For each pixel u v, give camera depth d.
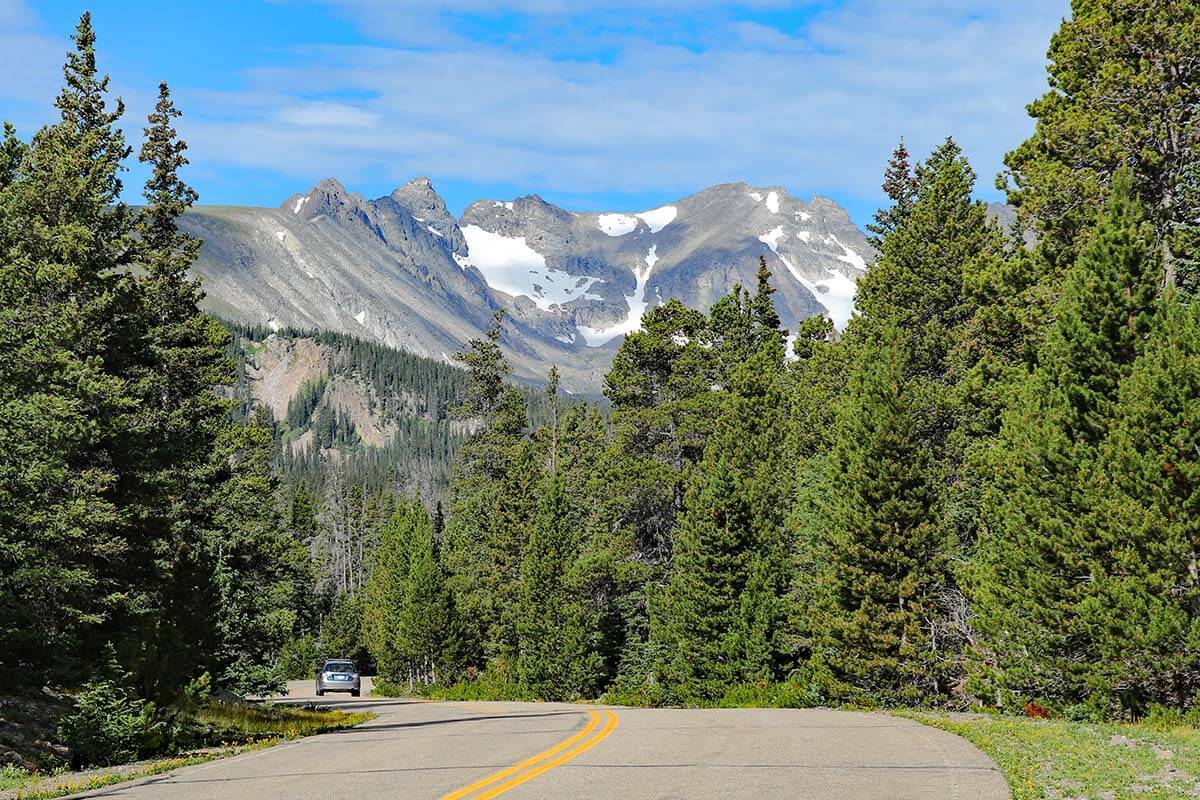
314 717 29.20
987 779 11.30
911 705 33.22
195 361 37.94
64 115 29.94
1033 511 22.84
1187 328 20.91
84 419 22.80
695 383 58.75
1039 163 30.97
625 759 13.61
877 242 57.25
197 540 37.69
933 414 39.12
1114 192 23.81
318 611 121.75
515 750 15.42
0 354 22.31
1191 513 19.73
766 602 44.03
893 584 34.00
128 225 29.88
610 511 58.81
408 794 10.95
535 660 59.38
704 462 53.91
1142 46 28.47
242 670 40.44
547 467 86.69
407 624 74.81
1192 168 27.89
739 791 10.55
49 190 26.58
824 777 11.57
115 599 23.69
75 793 13.03
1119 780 11.11
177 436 29.58
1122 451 20.48
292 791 11.61
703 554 45.38
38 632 21.44
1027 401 24.20
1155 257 22.88
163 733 18.69
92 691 17.44
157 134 38.97
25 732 17.33
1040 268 30.86
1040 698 23.84
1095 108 29.30
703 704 42.19
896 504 34.03
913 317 45.84
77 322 24.48
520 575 72.19
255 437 43.88
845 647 34.75
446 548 99.44
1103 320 22.28
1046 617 22.33
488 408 88.06
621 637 61.53
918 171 52.59
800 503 49.12
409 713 34.62
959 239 46.38
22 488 21.08
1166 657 19.52
